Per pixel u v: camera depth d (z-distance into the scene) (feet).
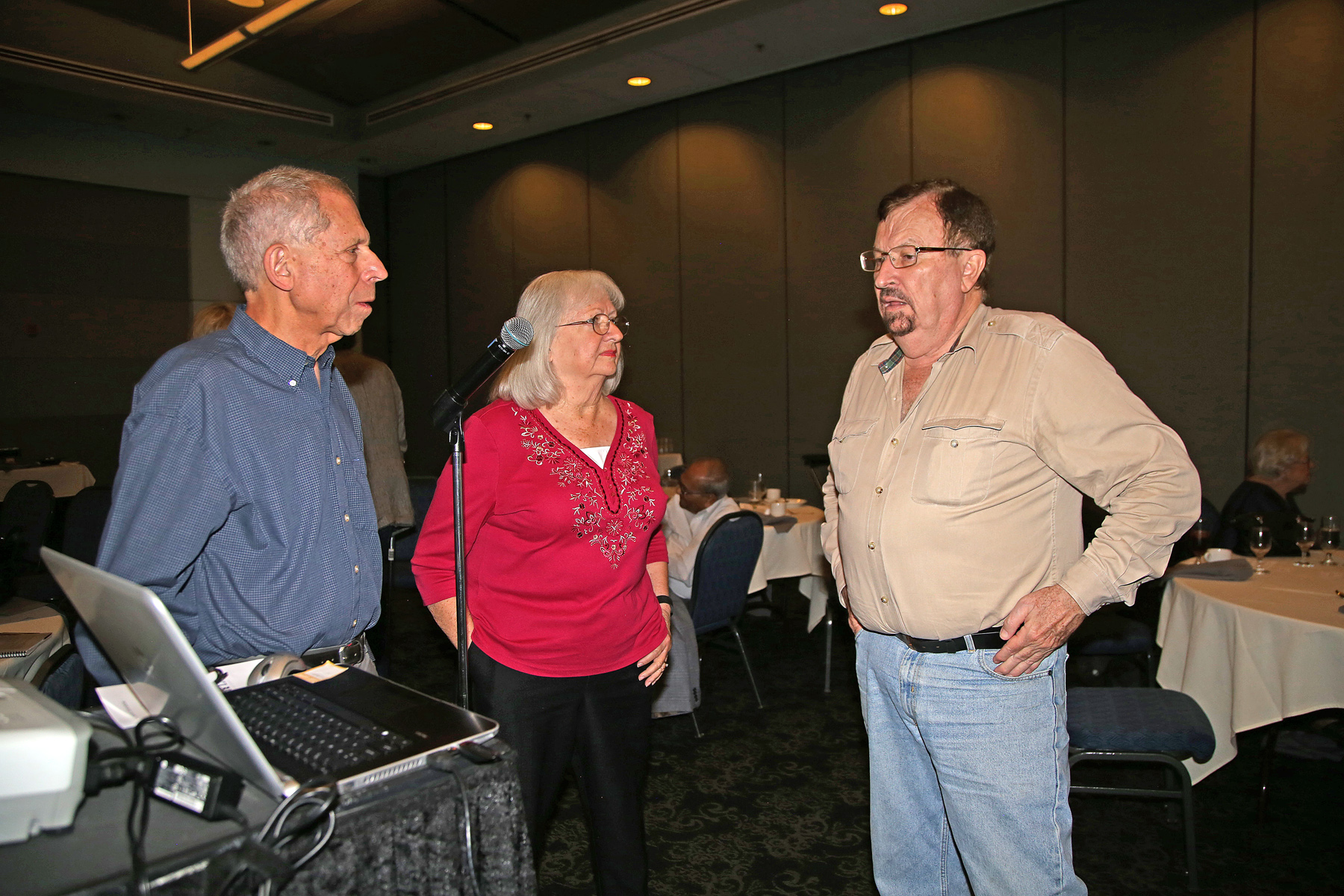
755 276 21.13
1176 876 7.27
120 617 2.58
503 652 5.25
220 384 3.81
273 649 4.00
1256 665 7.46
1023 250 17.13
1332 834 7.94
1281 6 14.28
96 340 24.57
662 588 6.16
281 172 4.07
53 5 19.84
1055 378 4.51
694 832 8.23
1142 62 15.66
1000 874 4.68
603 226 24.08
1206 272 15.23
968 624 4.61
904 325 4.94
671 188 22.48
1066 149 16.53
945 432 4.73
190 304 26.03
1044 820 4.62
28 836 2.38
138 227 25.07
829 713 11.24
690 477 11.48
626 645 5.45
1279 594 8.03
